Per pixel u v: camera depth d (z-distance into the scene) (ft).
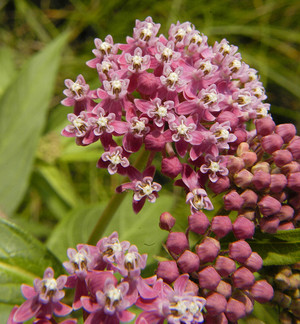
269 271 0.46
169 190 0.75
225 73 0.47
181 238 0.42
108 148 0.44
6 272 0.49
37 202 0.87
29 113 0.73
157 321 0.40
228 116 0.45
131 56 0.45
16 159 0.70
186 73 0.46
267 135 0.47
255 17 0.93
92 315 0.39
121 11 0.93
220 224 0.43
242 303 0.42
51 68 0.75
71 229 0.65
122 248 0.41
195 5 0.91
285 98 0.96
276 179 0.44
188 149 0.46
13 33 1.03
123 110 0.46
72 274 0.41
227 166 0.45
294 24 0.95
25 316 0.39
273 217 0.44
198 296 0.42
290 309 0.46
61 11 1.00
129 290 0.40
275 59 0.94
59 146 0.82
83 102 0.46
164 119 0.44
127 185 0.44
